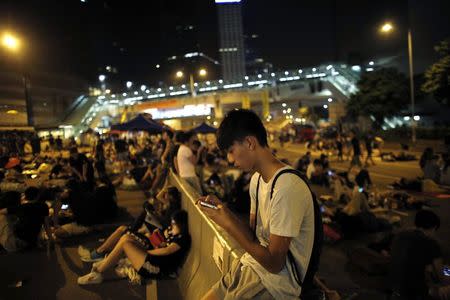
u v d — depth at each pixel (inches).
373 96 1616.6
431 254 147.8
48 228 267.1
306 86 3230.8
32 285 203.3
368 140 851.4
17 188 421.4
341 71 2952.8
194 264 189.0
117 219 350.3
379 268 226.8
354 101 1734.7
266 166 79.6
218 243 130.0
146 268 201.5
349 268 242.7
